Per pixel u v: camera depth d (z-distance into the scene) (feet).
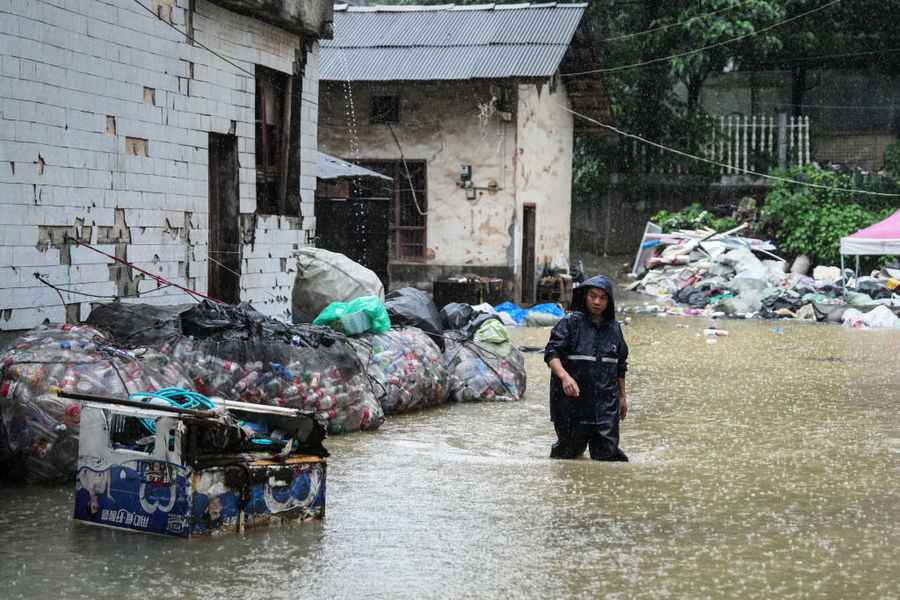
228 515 20.12
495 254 82.53
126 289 34.86
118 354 25.45
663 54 110.83
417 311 40.29
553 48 80.64
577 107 97.50
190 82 38.52
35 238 30.42
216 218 42.27
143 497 20.03
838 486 25.32
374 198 62.18
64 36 31.40
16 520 20.92
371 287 39.45
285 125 47.50
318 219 61.57
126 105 34.65
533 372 48.80
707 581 17.62
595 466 27.48
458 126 82.48
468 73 79.56
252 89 43.29
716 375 48.19
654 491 24.49
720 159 111.55
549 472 26.55
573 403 28.43
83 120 32.42
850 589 17.26
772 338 65.82
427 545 19.61
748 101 119.96
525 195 84.28
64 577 17.30
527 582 17.47
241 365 29.68
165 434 19.63
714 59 111.34
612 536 20.43
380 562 18.48
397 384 35.78
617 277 105.19
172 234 37.60
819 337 66.64
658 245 102.83
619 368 28.66
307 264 39.58
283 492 20.92
